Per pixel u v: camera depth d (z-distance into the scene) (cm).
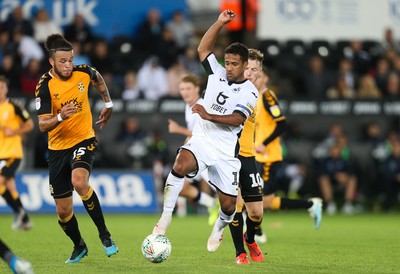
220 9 7444
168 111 6594
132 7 7375
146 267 2697
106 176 6122
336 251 3425
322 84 7169
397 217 6281
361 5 7850
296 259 3045
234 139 2738
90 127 2847
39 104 2759
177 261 2912
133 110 6531
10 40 6756
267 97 3734
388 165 6788
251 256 2961
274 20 7606
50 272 2541
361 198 6969
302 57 7419
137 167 6412
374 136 6931
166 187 2694
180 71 6925
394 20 7881
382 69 7419
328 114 6881
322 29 7756
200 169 2705
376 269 2733
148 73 6812
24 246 3512
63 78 2781
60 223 2825
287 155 6775
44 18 6962
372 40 7806
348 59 7512
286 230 4834
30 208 5966
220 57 7038
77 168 2727
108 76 6694
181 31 7388
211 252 3278
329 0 7762
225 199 2748
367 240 4075
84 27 6944
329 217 6256
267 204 3944
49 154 2822
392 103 6956
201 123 2747
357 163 6938
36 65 6488
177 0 7519
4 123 4394
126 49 7050
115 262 2850
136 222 5362
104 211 6088
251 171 2864
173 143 6625
